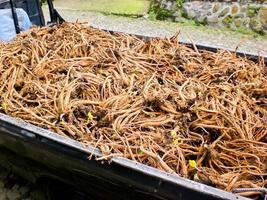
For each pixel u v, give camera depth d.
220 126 2.44
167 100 2.73
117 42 3.61
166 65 3.22
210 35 6.68
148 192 2.14
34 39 3.55
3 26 4.14
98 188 2.45
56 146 2.39
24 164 2.86
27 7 4.57
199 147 2.36
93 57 3.28
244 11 6.74
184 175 2.18
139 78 2.98
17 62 3.16
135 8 7.98
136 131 2.45
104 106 2.68
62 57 3.35
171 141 2.39
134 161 2.15
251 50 6.05
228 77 2.99
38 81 2.97
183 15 7.27
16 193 3.41
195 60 3.32
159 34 6.76
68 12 8.12
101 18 7.68
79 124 2.54
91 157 2.25
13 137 2.61
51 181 2.82
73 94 2.79
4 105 2.78
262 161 2.26
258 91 2.86
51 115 2.66
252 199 1.93
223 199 1.90
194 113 2.58
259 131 2.46
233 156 2.30
